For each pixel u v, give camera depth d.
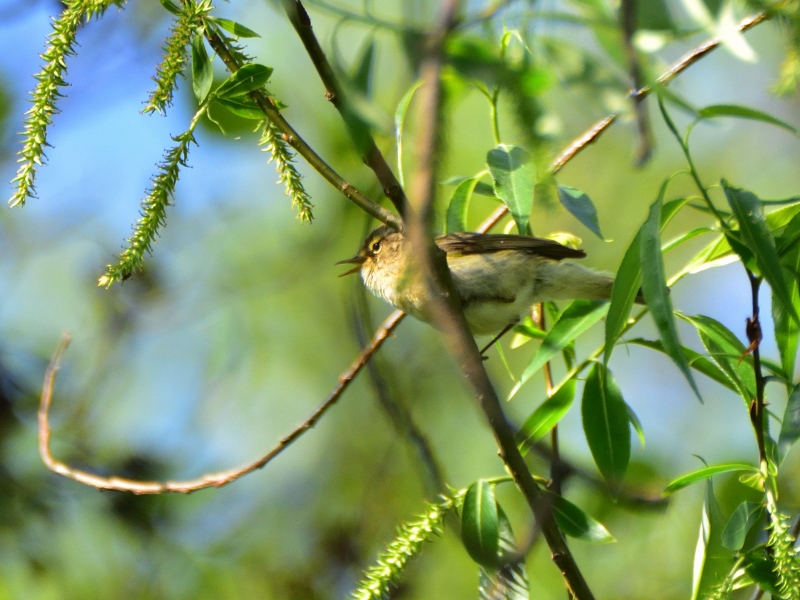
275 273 12.94
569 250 7.84
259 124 5.12
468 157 12.15
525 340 6.70
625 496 6.63
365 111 3.94
